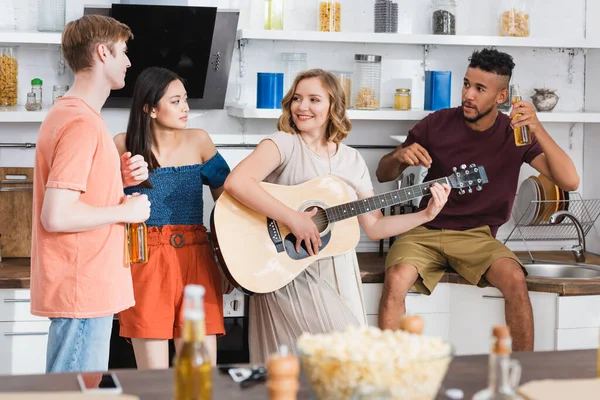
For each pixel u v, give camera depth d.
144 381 1.68
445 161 3.80
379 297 3.71
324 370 1.39
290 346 3.17
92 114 2.59
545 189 4.11
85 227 2.50
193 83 3.85
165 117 3.19
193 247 3.21
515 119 3.56
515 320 3.50
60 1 3.80
